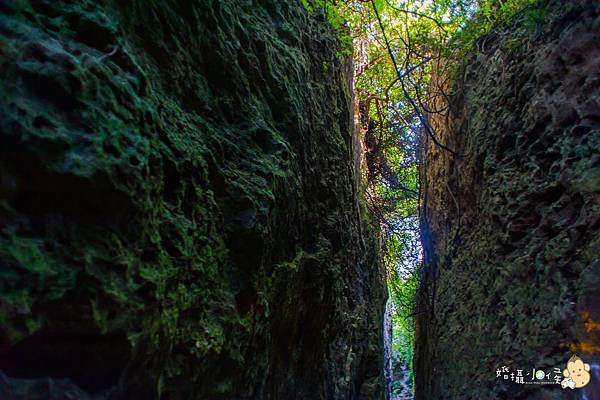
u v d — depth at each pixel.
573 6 3.24
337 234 4.40
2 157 1.17
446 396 5.07
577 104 3.05
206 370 2.00
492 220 4.18
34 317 1.19
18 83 1.23
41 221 1.25
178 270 1.77
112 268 1.41
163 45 1.97
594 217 2.68
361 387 6.19
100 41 1.54
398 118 8.75
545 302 3.05
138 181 1.52
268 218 2.52
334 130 4.86
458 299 5.21
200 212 2.04
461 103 5.86
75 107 1.36
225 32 2.59
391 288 11.39
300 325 3.63
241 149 2.55
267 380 3.01
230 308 2.20
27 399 1.19
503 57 4.45
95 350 1.37
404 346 16.06
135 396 1.56
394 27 5.85
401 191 9.99
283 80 3.34
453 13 4.92
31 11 1.33
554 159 3.28
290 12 4.09
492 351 3.82
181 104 2.11
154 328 1.57
